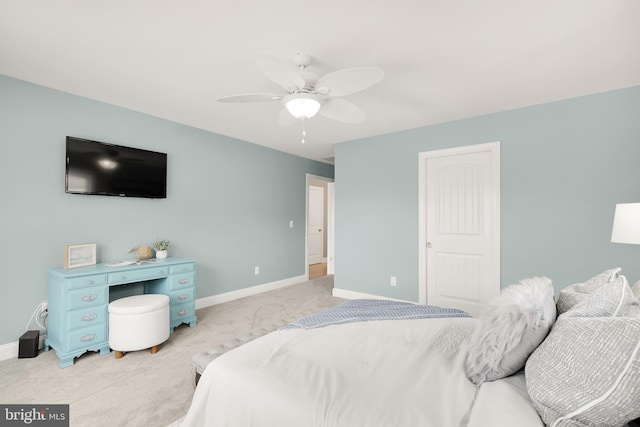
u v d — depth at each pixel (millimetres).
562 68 2334
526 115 3121
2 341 2453
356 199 4348
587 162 2834
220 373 1237
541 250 3043
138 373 2232
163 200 3531
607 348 782
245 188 4500
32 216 2609
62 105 2771
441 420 917
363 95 2840
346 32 1892
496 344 1088
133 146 3242
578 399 780
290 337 1569
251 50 2098
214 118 3490
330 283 5418
